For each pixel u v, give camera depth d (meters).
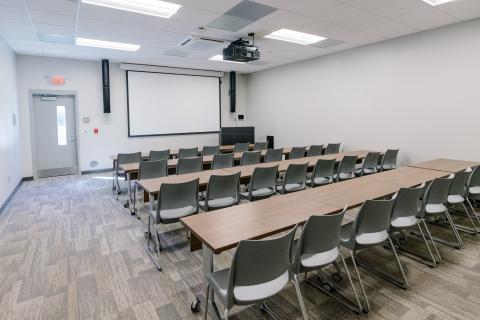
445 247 3.34
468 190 3.75
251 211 2.41
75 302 2.38
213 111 9.48
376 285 2.62
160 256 3.14
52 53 6.64
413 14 4.39
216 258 3.09
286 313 2.26
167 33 5.14
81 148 7.58
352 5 3.98
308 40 5.87
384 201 2.34
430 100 5.36
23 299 2.42
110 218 4.32
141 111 8.24
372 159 5.20
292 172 4.05
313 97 7.61
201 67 8.68
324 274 2.74
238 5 3.91
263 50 6.57
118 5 3.91
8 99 5.57
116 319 2.19
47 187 6.24
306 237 1.95
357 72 6.51
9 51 5.86
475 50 4.73
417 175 3.78
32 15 4.16
